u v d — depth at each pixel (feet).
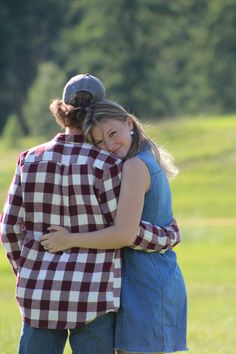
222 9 511.81
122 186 31.55
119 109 32.17
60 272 31.04
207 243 167.53
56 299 30.89
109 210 31.42
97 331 31.27
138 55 492.95
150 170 31.99
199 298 92.43
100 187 31.42
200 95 514.27
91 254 31.24
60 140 32.07
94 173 31.45
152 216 32.30
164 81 501.56
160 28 505.25
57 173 31.58
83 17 539.29
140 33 497.46
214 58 512.63
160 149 33.30
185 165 285.84
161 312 31.89
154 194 32.22
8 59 503.61
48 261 31.30
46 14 531.50
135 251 32.14
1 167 299.17
